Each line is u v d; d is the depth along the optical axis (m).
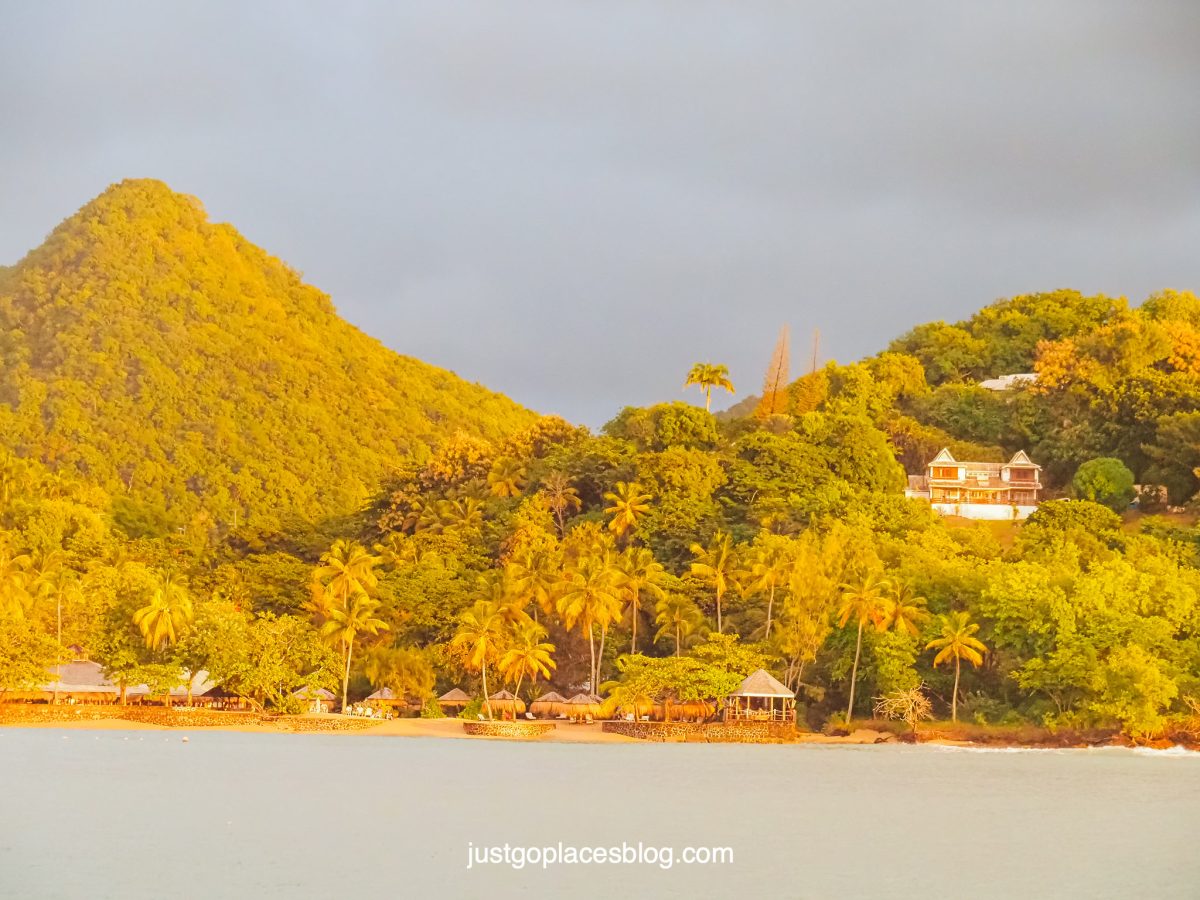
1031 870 70.56
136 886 63.75
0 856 70.38
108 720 143.00
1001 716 139.00
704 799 95.00
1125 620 131.75
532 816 86.06
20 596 146.25
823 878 68.12
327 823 81.94
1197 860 73.38
